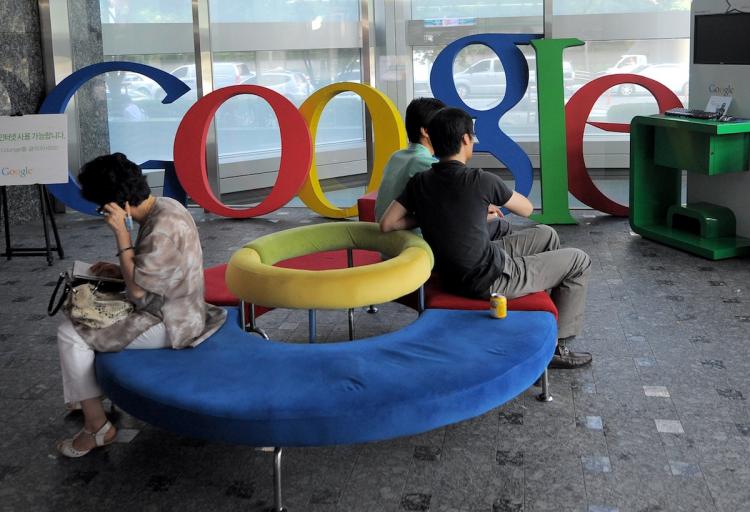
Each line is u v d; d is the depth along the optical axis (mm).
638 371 3881
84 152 8086
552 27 7191
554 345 3371
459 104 7102
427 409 2756
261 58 7898
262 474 3062
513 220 7105
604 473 2994
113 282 3234
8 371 4105
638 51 7129
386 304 4980
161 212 3121
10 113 7465
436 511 2797
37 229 7359
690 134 5766
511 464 3082
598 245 6238
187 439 3342
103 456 3234
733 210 5965
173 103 8039
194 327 3186
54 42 7828
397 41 7676
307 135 7109
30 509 2893
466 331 3287
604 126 6992
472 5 7422
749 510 2740
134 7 7840
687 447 3162
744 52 5602
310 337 3373
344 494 2914
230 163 8031
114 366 3047
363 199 5828
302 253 3857
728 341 4215
